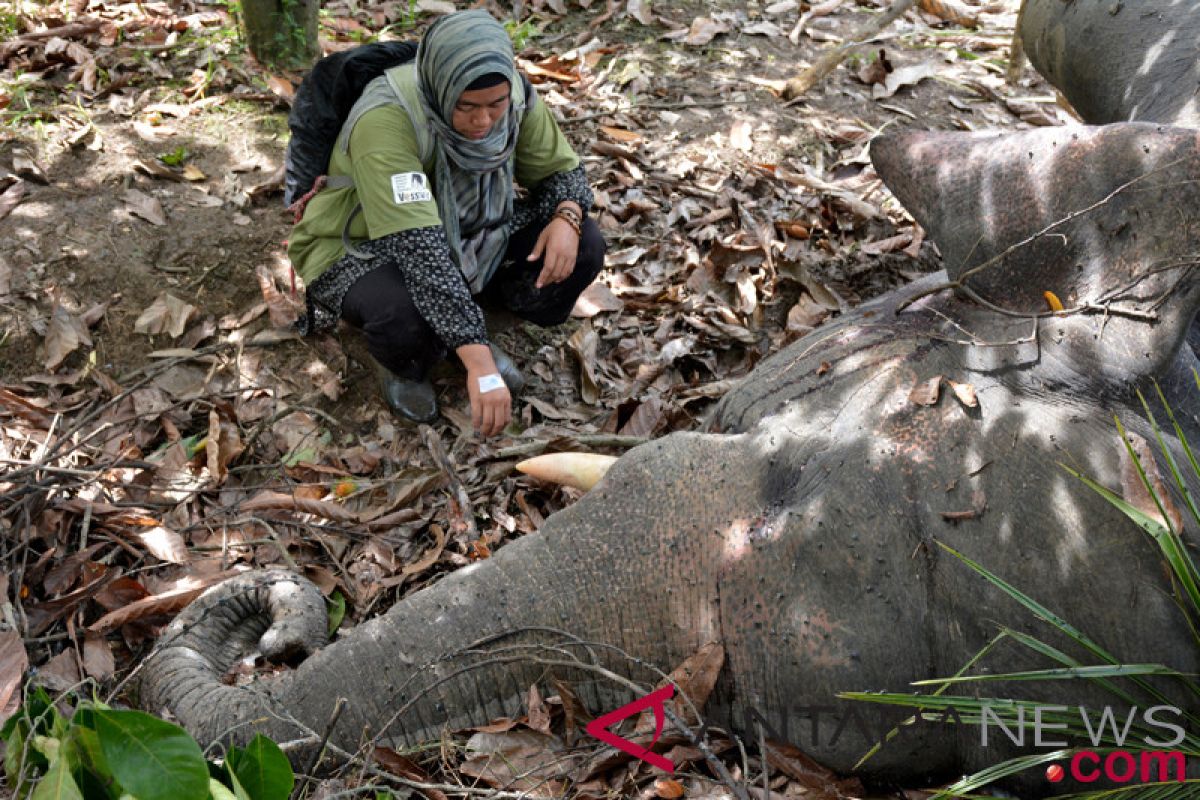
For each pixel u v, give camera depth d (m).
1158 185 2.74
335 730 2.88
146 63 5.28
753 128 5.21
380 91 3.66
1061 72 4.29
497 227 3.97
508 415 3.64
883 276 4.63
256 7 5.14
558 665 2.91
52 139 4.80
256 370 4.27
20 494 3.62
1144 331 2.79
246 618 3.34
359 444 4.11
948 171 3.03
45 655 3.38
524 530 3.80
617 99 5.34
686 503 2.90
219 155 4.83
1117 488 2.66
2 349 4.21
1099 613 2.62
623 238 4.74
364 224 3.85
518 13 5.82
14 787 2.00
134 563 3.67
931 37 5.91
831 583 2.74
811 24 5.90
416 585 3.66
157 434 4.08
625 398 4.23
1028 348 2.88
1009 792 2.83
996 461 2.74
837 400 2.96
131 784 1.83
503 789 2.85
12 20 5.43
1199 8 3.92
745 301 4.51
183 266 4.45
